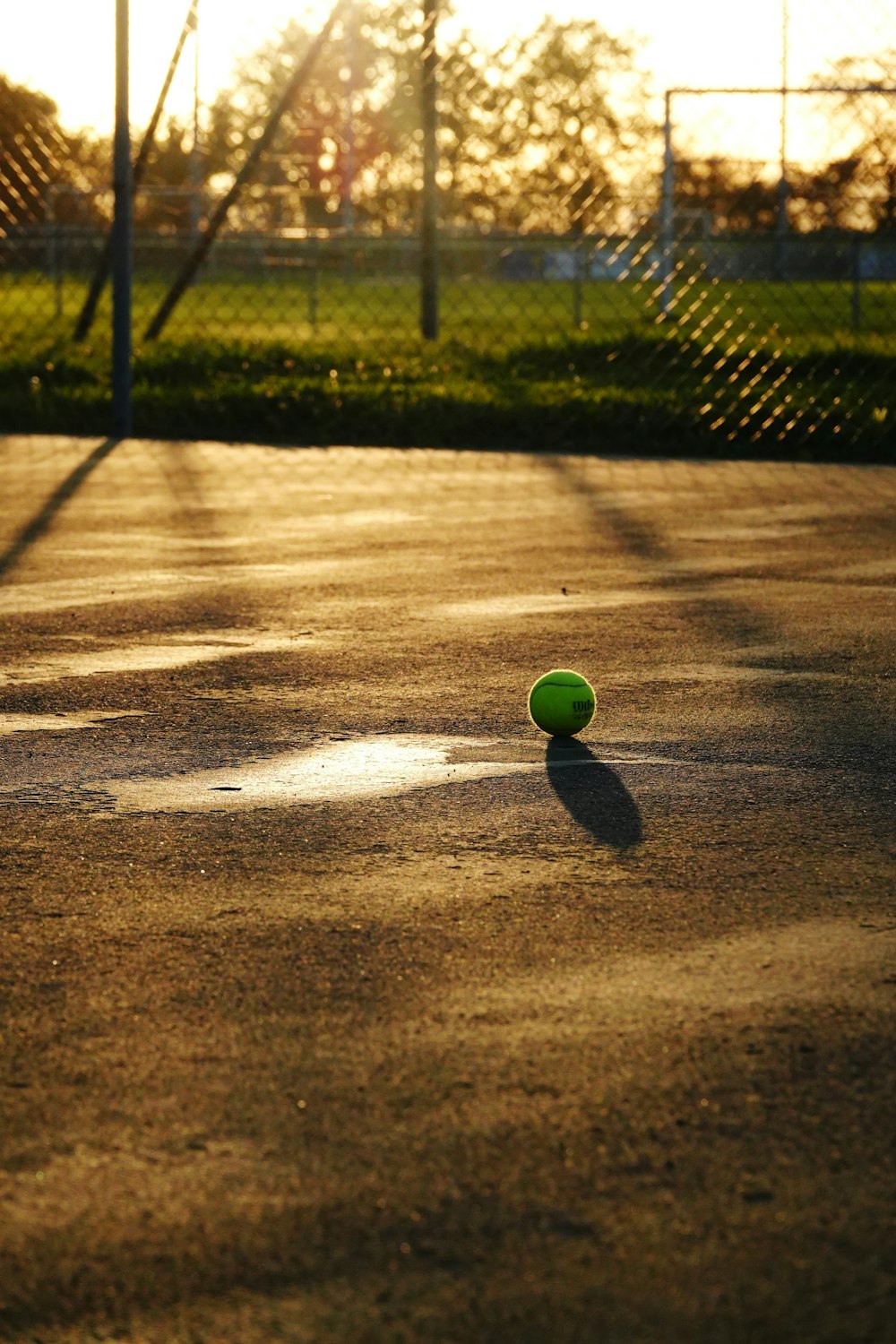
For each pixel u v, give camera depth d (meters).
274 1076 1.90
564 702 2.71
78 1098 1.87
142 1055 1.93
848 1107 1.87
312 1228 1.67
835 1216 1.69
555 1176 1.76
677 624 3.34
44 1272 1.59
